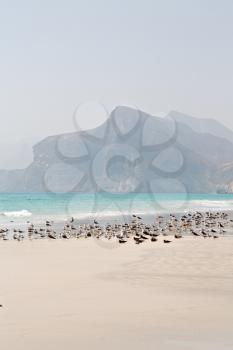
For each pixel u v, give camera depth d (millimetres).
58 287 11203
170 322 7777
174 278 12500
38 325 7676
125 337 6902
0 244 22656
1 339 6883
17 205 75250
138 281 12086
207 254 17734
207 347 6309
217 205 89125
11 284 11633
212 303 9320
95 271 13922
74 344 6602
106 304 9266
